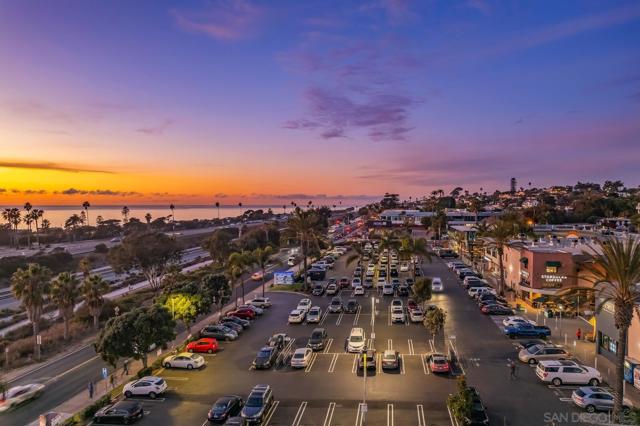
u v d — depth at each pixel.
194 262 133.75
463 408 29.80
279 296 77.31
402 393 36.19
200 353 47.75
